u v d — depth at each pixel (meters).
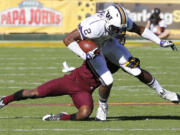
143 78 23.11
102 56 22.36
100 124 22.28
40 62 48.66
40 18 67.81
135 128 21.45
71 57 53.09
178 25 69.06
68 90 22.02
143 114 25.02
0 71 42.16
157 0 68.69
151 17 65.50
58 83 21.89
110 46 23.09
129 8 68.38
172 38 69.25
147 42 67.25
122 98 29.95
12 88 33.41
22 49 61.75
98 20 21.72
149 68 44.47
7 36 67.81
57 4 67.56
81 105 21.98
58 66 45.62
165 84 35.62
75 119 22.33
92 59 21.50
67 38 21.77
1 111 25.48
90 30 21.62
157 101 29.02
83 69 22.06
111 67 24.20
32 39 68.25
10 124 22.12
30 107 26.77
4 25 67.56
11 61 49.41
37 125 21.89
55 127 21.48
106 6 67.94
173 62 49.16
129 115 24.77
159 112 25.58
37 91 21.81
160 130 21.08
